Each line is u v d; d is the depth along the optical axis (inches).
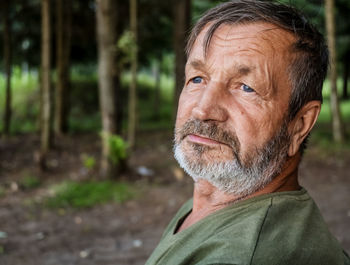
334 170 280.1
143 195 221.6
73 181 240.1
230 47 31.9
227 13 33.2
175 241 32.9
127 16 384.2
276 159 32.7
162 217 191.6
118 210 200.5
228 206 32.2
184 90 35.9
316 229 30.7
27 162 292.7
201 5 356.8
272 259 26.1
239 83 31.9
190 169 32.9
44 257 150.9
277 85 31.7
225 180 32.4
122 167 251.9
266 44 31.4
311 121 34.0
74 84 632.4
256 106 31.4
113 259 149.9
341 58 540.1
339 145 345.1
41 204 205.3
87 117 571.8
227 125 31.8
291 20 32.6
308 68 32.9
